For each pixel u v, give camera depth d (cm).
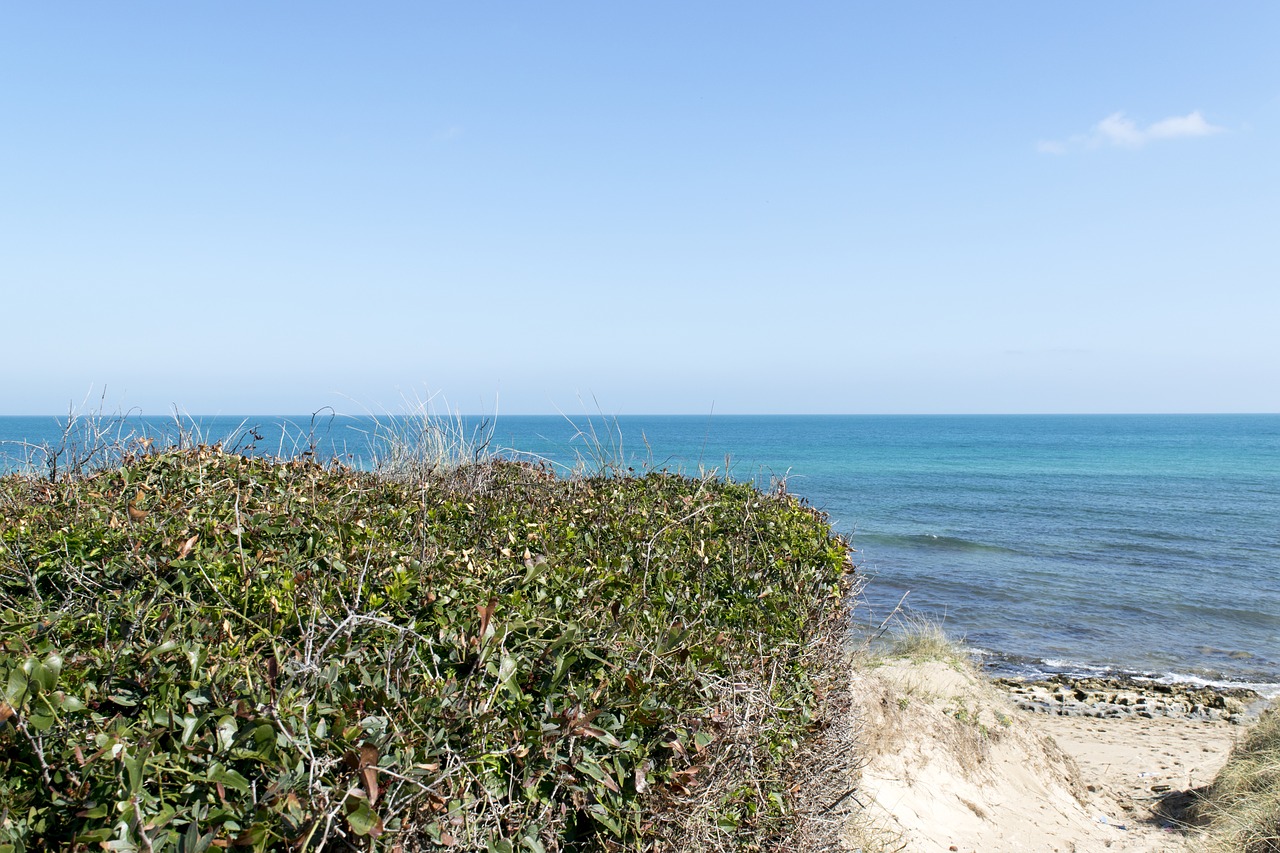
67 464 473
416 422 666
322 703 185
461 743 185
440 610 247
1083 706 1226
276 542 313
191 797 157
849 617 487
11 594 271
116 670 197
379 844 159
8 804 146
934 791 642
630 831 211
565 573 302
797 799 328
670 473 650
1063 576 2175
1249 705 1227
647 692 229
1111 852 642
